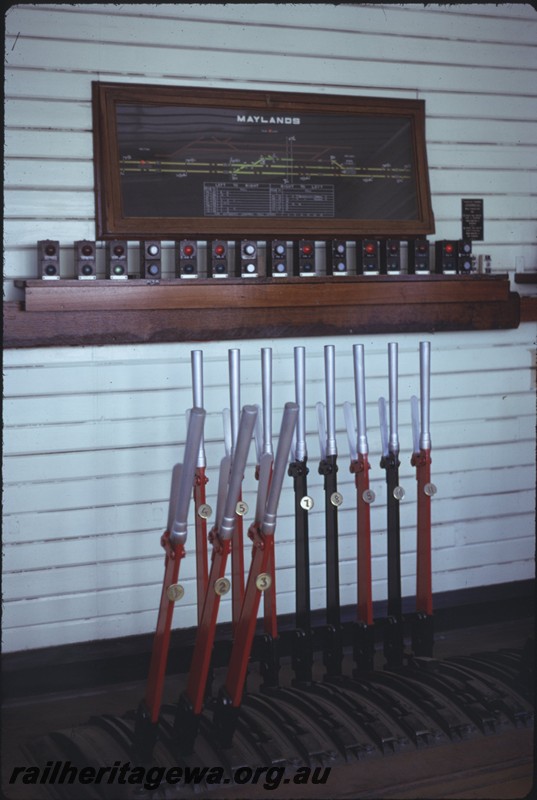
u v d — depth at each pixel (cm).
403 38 402
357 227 390
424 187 402
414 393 413
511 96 423
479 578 432
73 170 358
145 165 364
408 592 419
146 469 372
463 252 404
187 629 382
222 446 383
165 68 368
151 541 375
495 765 291
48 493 359
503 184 423
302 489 340
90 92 358
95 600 369
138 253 370
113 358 364
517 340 429
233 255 385
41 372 354
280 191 381
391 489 352
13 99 349
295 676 346
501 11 418
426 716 314
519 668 337
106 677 367
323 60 389
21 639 360
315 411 397
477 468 427
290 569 398
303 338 391
